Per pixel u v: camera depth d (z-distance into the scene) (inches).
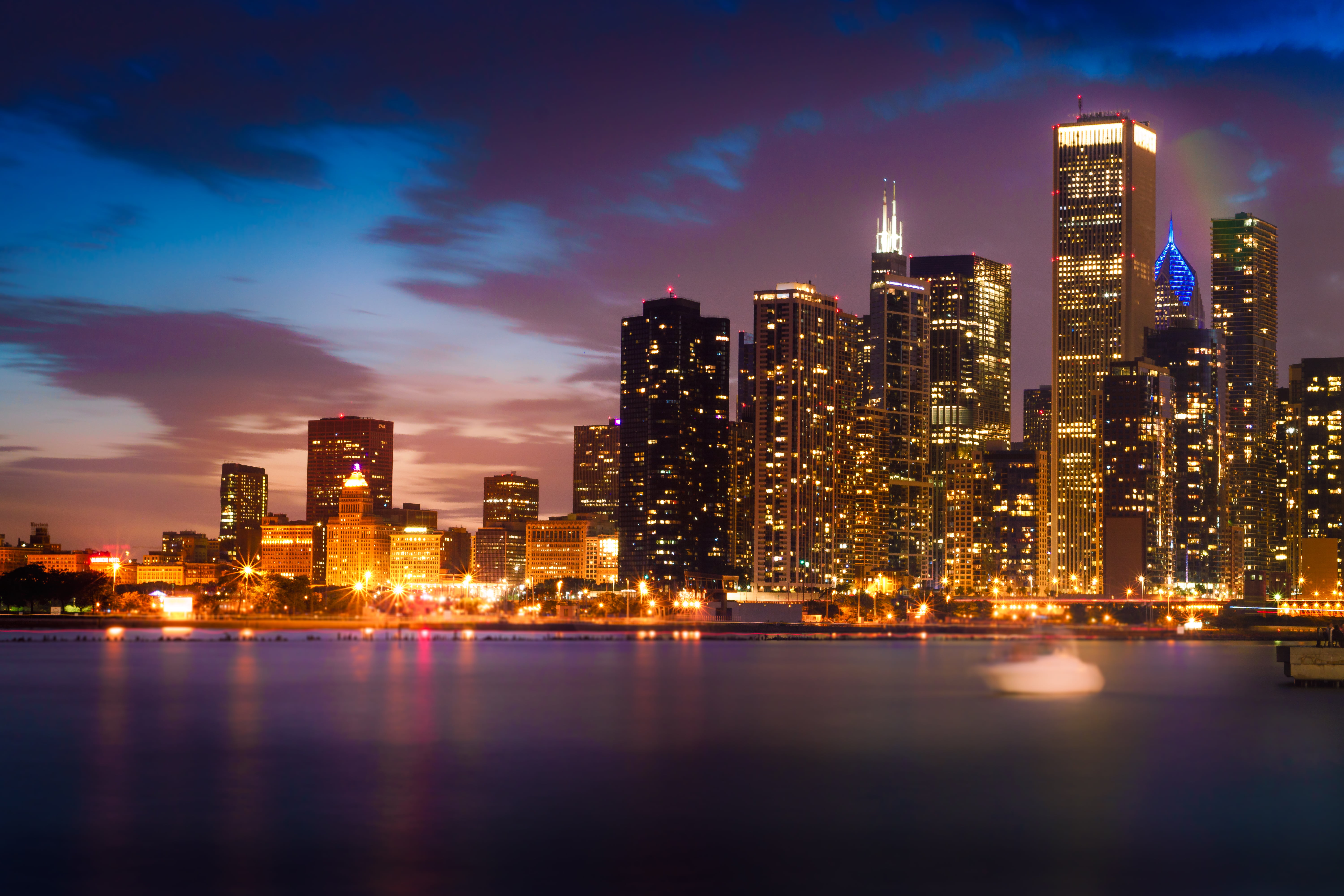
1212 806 4146.2
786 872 3198.8
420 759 5201.8
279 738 5925.2
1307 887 3080.7
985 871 3218.5
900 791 4431.6
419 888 3031.5
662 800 4222.4
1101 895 3002.0
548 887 3046.3
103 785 4512.8
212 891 3006.9
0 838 3590.1
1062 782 4662.9
